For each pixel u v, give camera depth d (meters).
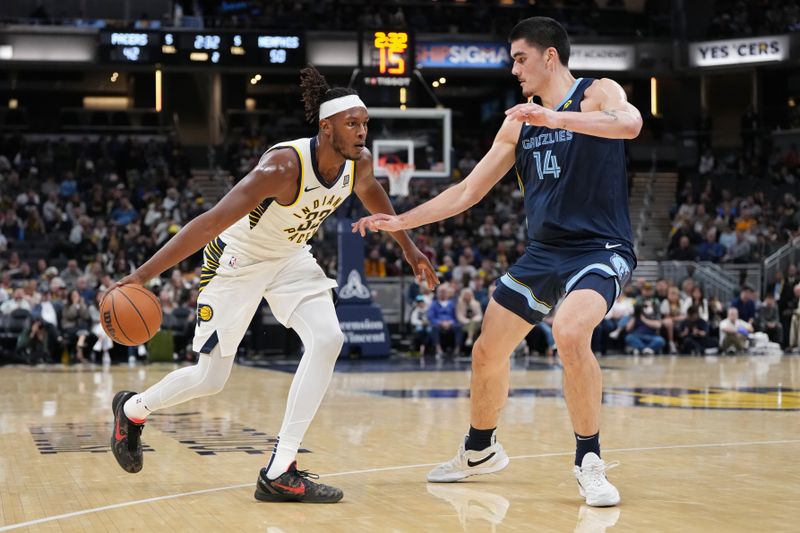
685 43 23.84
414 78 16.92
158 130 25.42
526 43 3.89
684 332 15.75
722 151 25.83
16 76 26.36
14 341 13.76
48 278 15.34
